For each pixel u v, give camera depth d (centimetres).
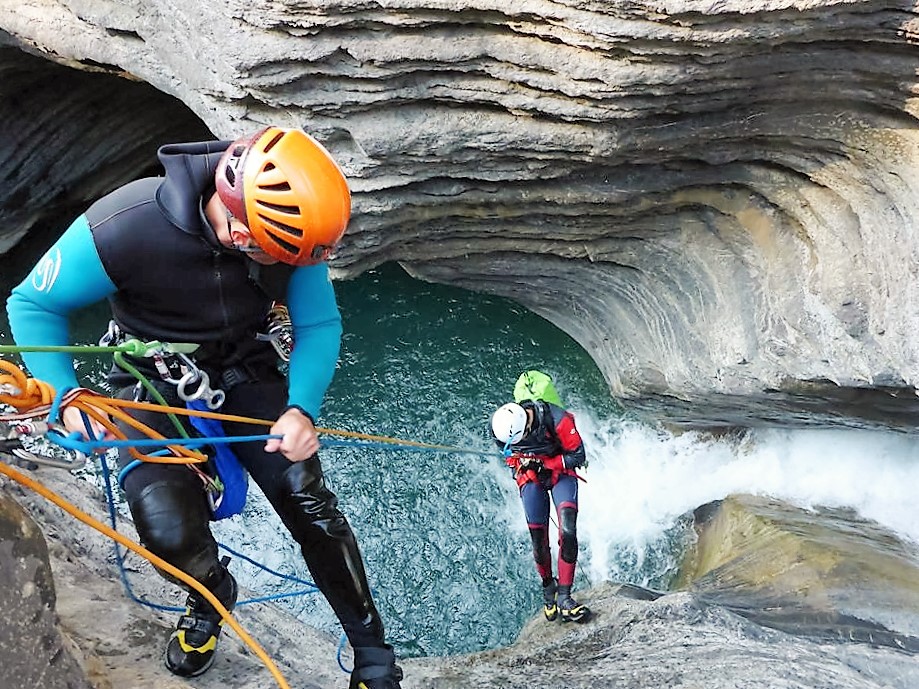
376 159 607
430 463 811
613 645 459
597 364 819
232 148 181
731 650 414
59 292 190
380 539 782
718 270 638
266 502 755
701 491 758
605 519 770
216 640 255
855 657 415
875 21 459
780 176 570
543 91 550
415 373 843
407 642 739
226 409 220
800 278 573
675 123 550
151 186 191
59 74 798
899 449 668
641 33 481
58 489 388
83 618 270
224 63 573
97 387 842
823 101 516
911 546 596
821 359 551
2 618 170
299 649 365
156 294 196
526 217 679
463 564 770
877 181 513
